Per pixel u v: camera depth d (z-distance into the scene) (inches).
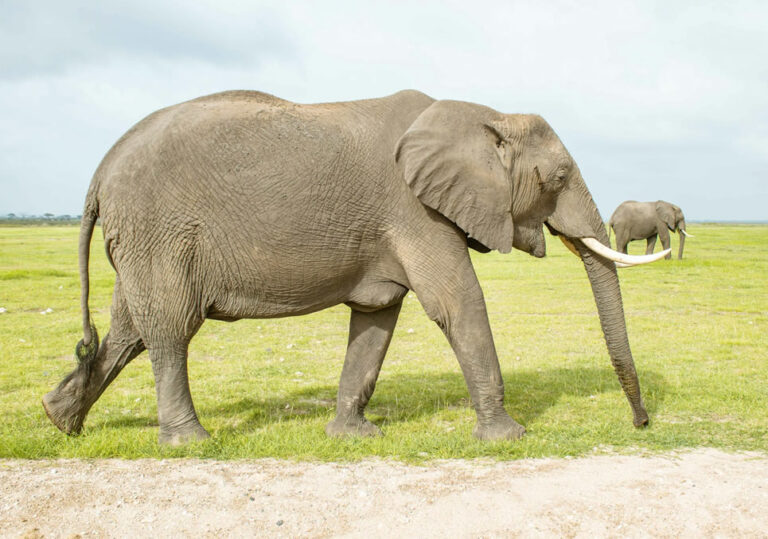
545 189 238.2
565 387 319.0
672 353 397.4
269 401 301.4
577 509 166.1
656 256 223.8
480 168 219.3
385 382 339.3
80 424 238.5
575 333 479.5
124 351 238.1
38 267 1109.7
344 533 156.3
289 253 214.5
